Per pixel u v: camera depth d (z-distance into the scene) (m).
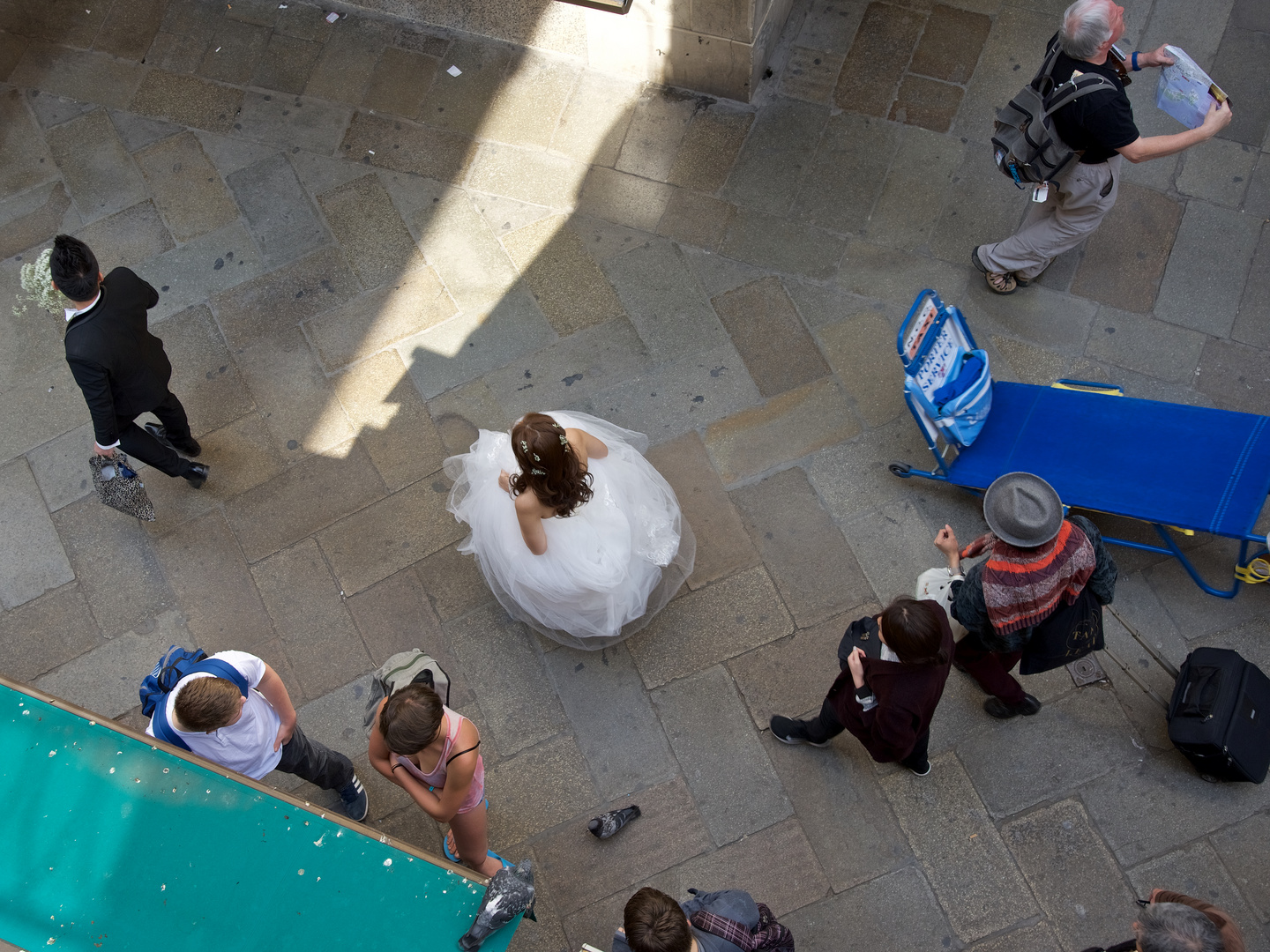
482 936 2.55
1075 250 4.92
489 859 3.61
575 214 5.23
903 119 5.29
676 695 4.18
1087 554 3.14
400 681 3.36
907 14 5.50
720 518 4.51
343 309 5.08
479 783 3.16
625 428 4.74
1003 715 3.99
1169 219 4.93
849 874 3.82
